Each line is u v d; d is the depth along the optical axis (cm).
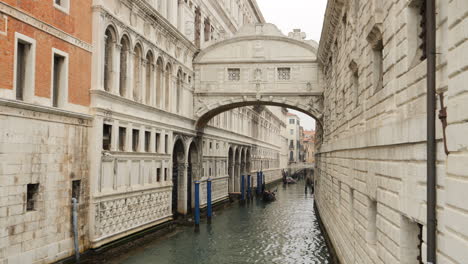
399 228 788
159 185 2266
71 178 1518
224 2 3891
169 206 2422
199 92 2922
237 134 4259
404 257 774
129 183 1912
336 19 1812
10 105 1208
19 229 1252
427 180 613
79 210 1570
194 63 2938
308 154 14325
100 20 1670
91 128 1644
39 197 1343
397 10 818
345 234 1518
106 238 1725
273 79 2889
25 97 1315
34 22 1321
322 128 2897
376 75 1047
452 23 528
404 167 754
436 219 604
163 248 2019
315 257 1983
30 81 1315
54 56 1468
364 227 1135
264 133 6238
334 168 1961
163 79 2362
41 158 1352
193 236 2386
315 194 3825
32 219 1308
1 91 1189
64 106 1488
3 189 1189
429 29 607
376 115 1009
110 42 1798
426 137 632
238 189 4444
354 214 1326
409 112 746
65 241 1479
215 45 2927
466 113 494
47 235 1383
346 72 1577
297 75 2873
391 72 859
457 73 518
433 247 605
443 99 580
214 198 3494
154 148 2209
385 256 895
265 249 2127
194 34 2950
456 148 522
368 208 1093
